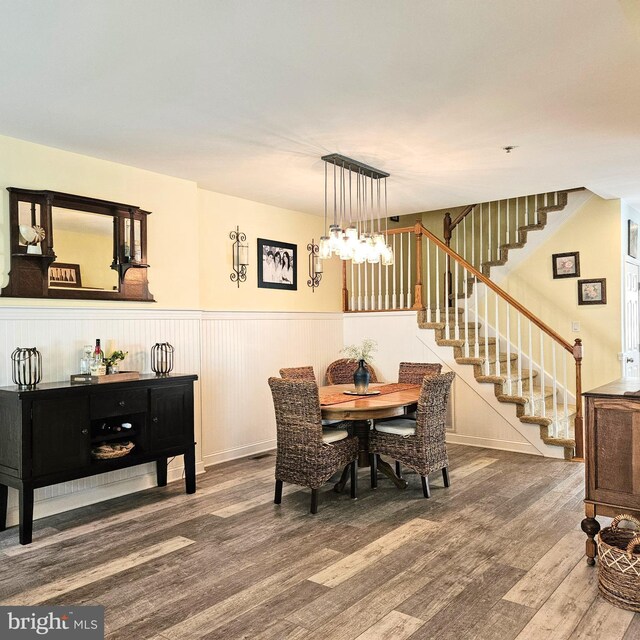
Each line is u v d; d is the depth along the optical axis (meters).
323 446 3.79
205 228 5.20
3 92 2.93
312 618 2.40
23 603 2.55
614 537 2.79
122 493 4.21
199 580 2.77
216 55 2.52
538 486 4.32
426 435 4.07
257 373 5.68
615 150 4.02
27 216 3.70
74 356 3.97
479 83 2.83
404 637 2.25
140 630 2.32
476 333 5.82
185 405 4.21
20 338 3.67
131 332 4.35
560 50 2.49
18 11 2.14
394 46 2.44
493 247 6.92
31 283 3.72
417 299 6.22
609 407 2.84
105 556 3.07
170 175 4.65
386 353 6.49
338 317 6.82
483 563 2.94
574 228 6.16
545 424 5.27
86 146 3.85
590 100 3.07
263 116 3.29
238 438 5.45
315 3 2.10
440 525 3.51
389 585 2.70
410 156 4.12
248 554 3.08
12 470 3.31
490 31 2.32
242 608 2.49
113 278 4.20
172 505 3.95
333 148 3.91
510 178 4.84
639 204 6.24
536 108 3.18
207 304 5.20
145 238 4.40
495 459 5.18
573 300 6.16
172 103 3.08
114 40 2.38
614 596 2.49
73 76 2.74
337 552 3.10
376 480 4.42
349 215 6.47
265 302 5.84
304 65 2.62
